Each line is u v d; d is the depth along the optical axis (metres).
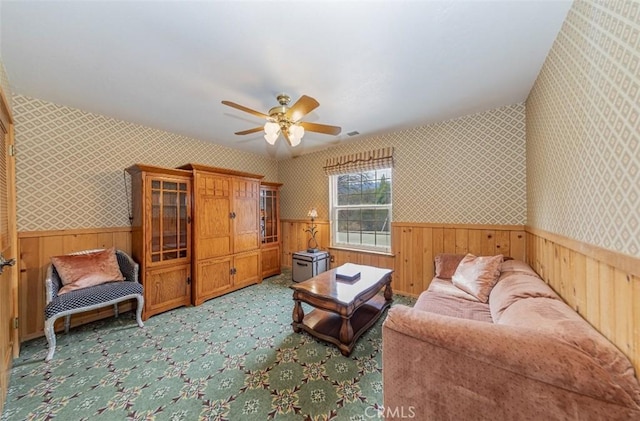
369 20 1.43
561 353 0.91
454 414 1.07
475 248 2.89
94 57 1.77
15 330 2.07
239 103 2.50
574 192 1.34
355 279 2.62
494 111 2.73
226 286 3.48
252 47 1.67
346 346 2.02
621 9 0.90
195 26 1.46
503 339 1.00
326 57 1.78
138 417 1.44
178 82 2.11
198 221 3.16
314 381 1.72
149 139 3.23
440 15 1.40
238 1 1.29
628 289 0.89
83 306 2.15
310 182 4.58
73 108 2.63
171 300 2.95
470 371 1.03
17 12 1.33
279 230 4.60
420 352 1.15
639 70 0.81
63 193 2.59
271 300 3.25
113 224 2.91
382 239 3.77
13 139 2.11
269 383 1.71
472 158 2.89
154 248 2.82
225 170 3.45
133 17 1.39
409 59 1.81
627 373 0.84
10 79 2.05
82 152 2.71
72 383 1.71
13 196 2.10
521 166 2.60
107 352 2.08
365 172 3.95
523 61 1.83
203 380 1.74
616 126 0.95
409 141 3.37
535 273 2.04
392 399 1.22
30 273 2.38
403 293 3.44
